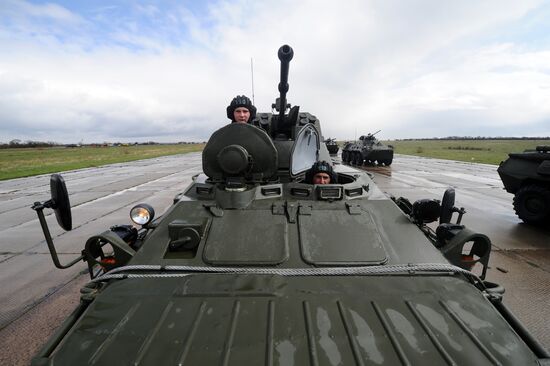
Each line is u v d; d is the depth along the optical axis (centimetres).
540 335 328
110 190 1261
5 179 1738
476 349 139
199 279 194
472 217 811
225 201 280
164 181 1523
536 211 697
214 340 144
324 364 132
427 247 242
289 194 299
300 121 527
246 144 304
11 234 691
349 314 163
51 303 400
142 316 160
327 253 232
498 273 472
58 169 2241
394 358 136
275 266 222
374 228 258
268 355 137
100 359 134
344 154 2684
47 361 140
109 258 249
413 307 168
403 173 1780
